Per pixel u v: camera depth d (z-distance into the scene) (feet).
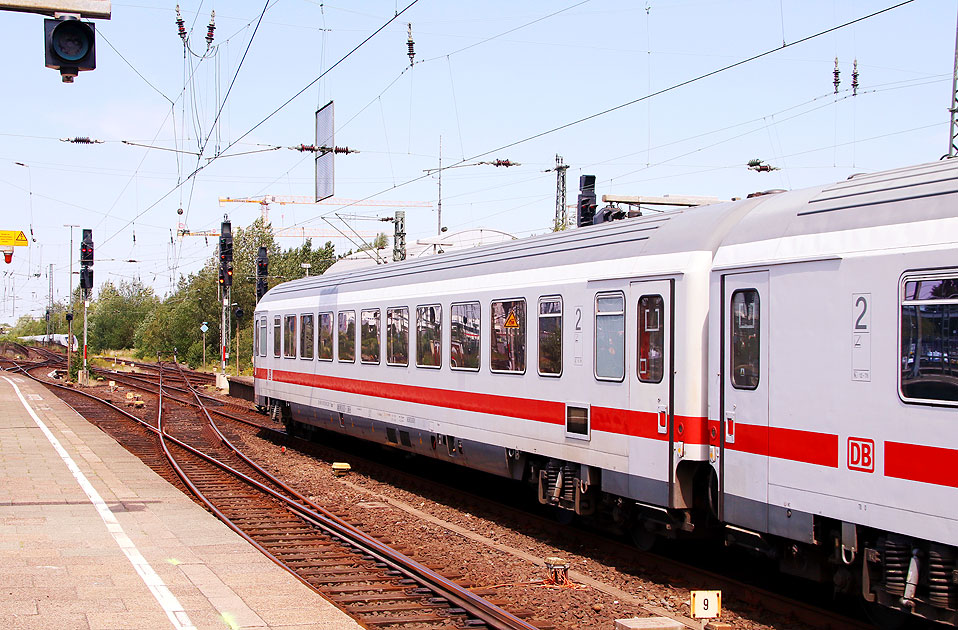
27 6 28.71
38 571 28.86
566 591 30.60
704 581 31.73
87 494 44.21
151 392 127.24
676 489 31.78
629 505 35.83
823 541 26.89
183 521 37.86
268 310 78.64
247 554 31.83
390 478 56.85
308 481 55.42
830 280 26.09
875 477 24.43
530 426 40.81
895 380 24.03
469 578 31.94
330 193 65.77
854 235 25.63
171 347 254.47
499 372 43.39
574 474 38.27
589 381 36.73
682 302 31.81
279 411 76.28
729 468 29.71
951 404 22.53
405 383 53.01
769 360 28.09
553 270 39.68
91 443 65.67
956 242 22.77
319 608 25.11
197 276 229.25
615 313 35.29
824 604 29.66
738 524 29.37
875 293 24.75
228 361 205.46
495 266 44.73
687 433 31.32
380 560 33.83
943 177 23.98
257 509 45.37
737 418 29.43
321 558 34.83
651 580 32.83
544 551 37.60
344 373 61.82
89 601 25.45
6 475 49.88
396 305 54.34
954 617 22.86
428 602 28.43
